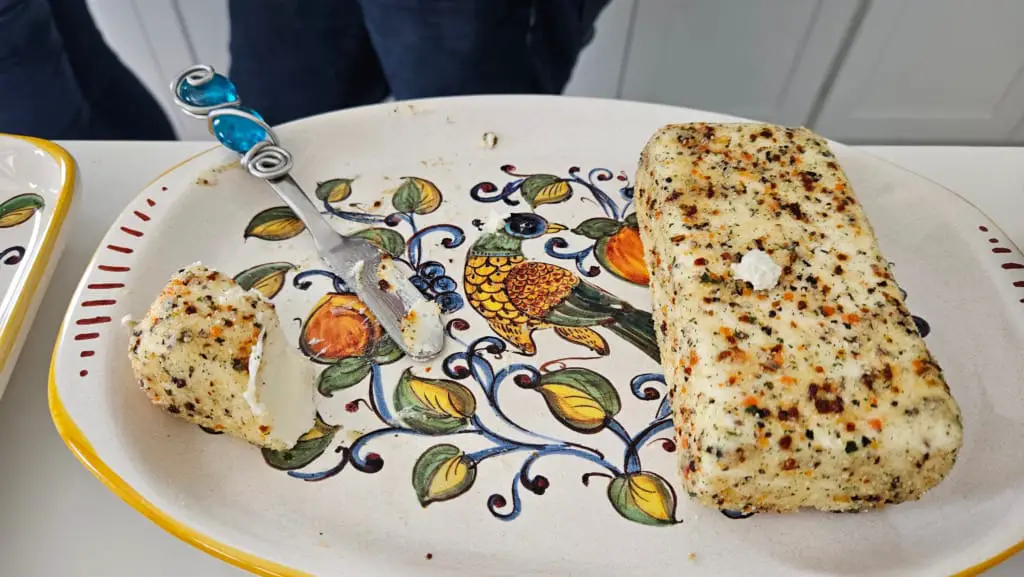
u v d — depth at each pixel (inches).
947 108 26.4
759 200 10.7
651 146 12.1
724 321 9.3
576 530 9.3
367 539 9.1
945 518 9.3
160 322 9.5
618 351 11.2
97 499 9.5
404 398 10.6
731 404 8.6
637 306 11.8
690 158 11.4
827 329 9.2
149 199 12.2
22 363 10.9
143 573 8.9
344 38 19.9
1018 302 11.3
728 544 9.2
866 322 9.3
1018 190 14.2
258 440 9.8
